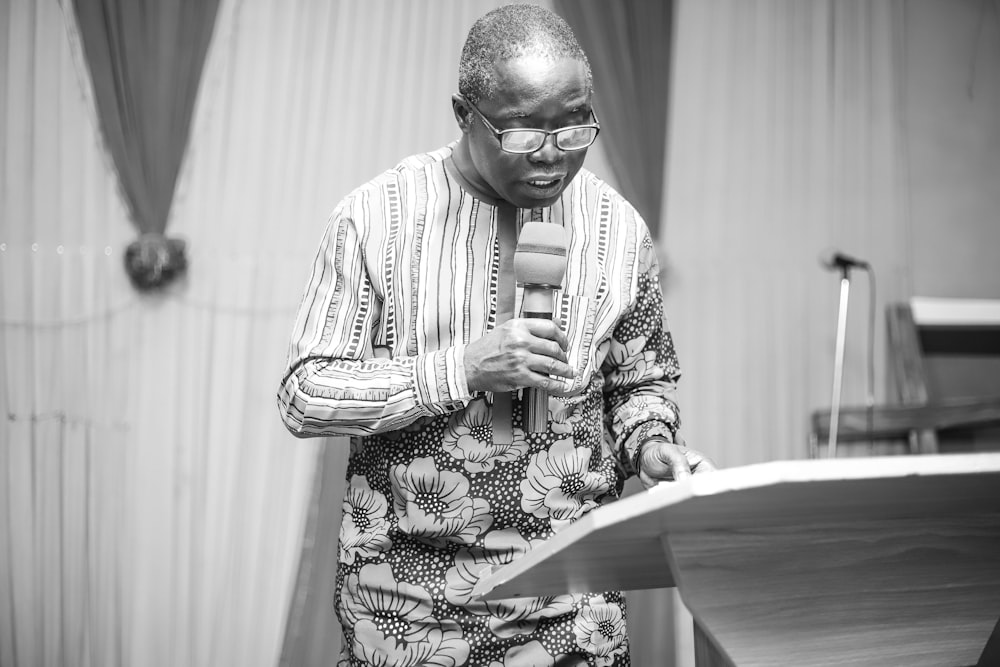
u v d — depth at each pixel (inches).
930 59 201.3
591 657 65.1
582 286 67.1
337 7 178.2
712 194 191.3
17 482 165.3
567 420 64.9
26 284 167.9
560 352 58.6
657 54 188.5
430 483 63.4
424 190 66.9
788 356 191.3
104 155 170.9
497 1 183.2
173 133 172.4
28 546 164.6
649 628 172.2
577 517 65.1
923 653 46.3
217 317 172.4
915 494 40.3
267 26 176.6
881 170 196.5
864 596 45.4
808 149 194.5
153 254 166.9
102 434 167.9
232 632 166.4
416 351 64.7
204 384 170.6
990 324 196.4
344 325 65.0
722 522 42.7
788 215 193.3
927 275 199.0
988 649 45.5
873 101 197.5
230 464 170.1
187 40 173.3
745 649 43.9
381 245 65.5
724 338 189.9
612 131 186.5
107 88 170.9
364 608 64.7
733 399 189.0
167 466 168.7
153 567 166.9
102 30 171.3
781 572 44.3
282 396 65.1
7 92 169.0
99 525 166.6
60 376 167.9
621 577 53.8
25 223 168.7
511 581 50.8
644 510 39.7
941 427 181.0
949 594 46.4
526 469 63.8
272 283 173.9
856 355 192.9
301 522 169.5
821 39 195.8
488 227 66.1
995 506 45.2
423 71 180.1
